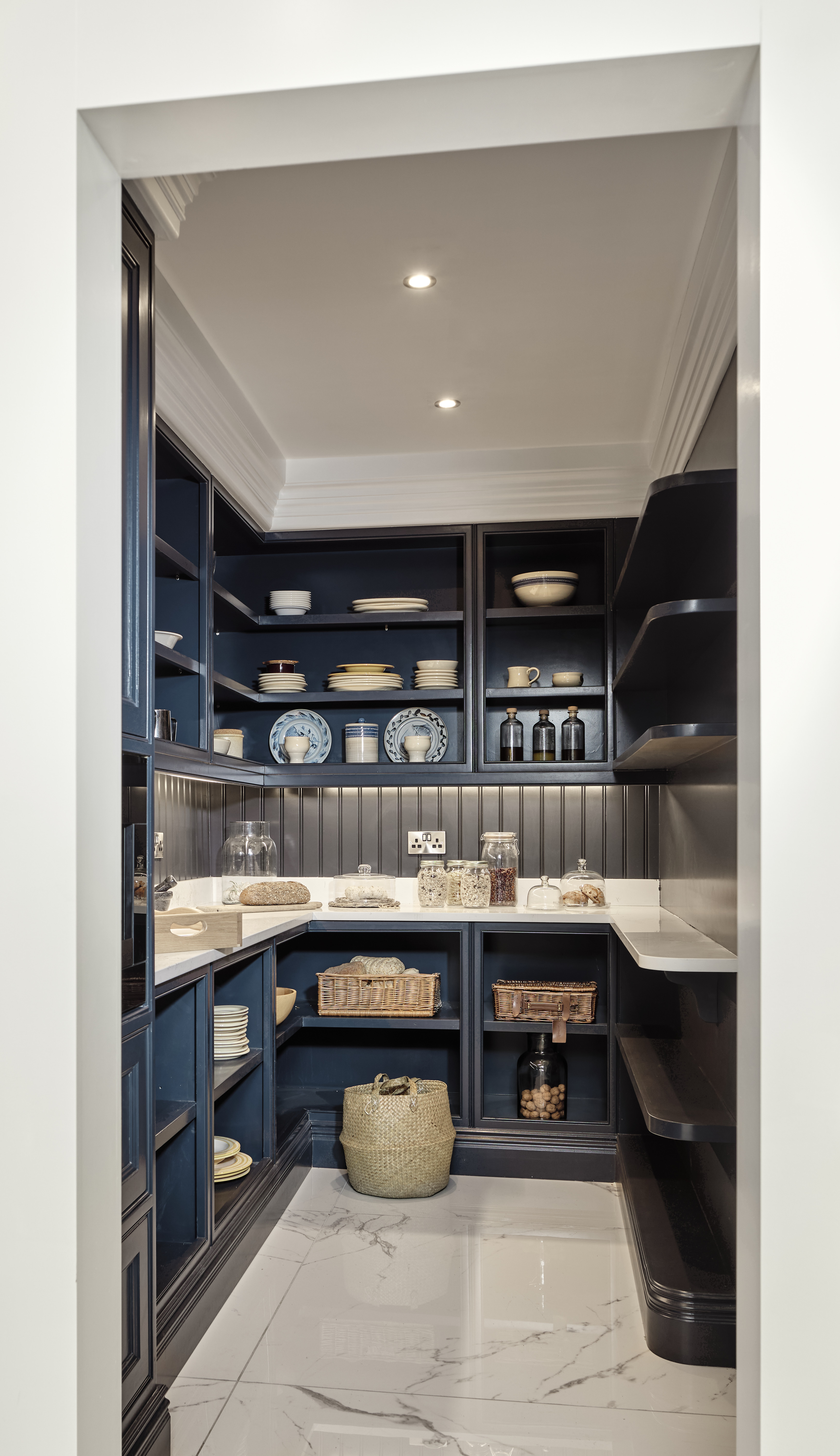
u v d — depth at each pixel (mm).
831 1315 1457
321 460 4453
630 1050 3682
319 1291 2990
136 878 2078
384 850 4781
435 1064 4637
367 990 4277
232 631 4832
